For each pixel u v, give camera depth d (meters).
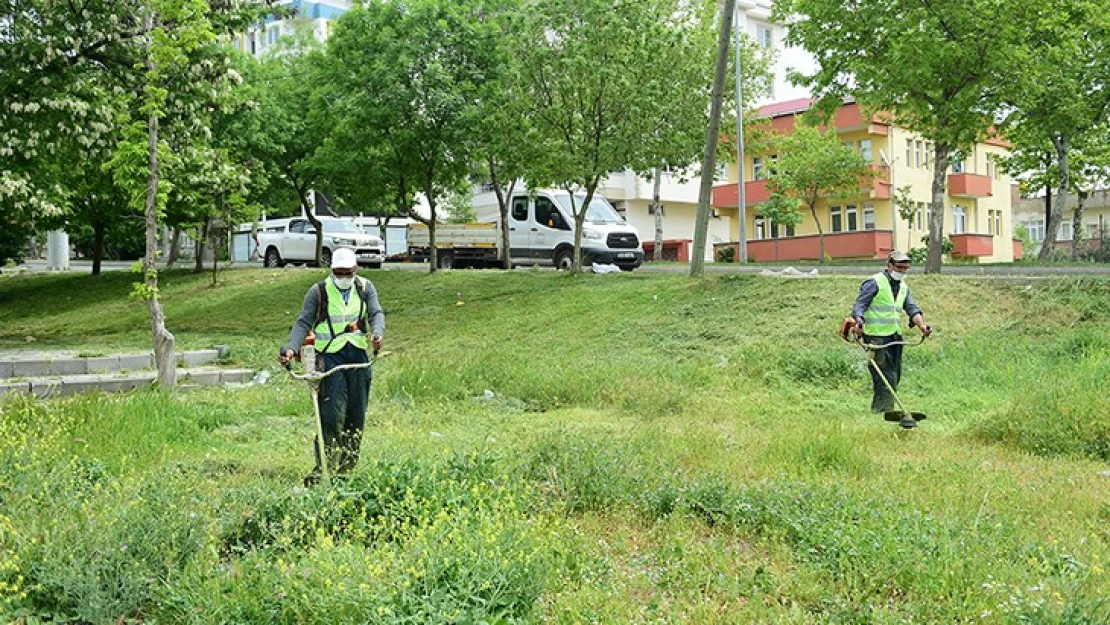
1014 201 65.50
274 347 20.66
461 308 23.12
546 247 30.44
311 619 4.68
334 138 27.83
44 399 12.23
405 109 25.92
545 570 5.27
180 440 10.11
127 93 19.66
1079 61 28.61
